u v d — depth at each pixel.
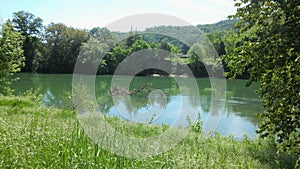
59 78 40.16
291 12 5.81
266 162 6.57
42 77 43.25
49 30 45.97
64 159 4.32
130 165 4.62
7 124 5.80
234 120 16.66
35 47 50.12
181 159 4.89
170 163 4.67
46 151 4.58
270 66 6.34
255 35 6.80
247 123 16.05
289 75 6.23
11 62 23.30
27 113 10.95
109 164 4.50
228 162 5.45
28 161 4.16
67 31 39.31
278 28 5.90
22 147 4.43
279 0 6.00
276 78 6.48
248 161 6.10
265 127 7.03
